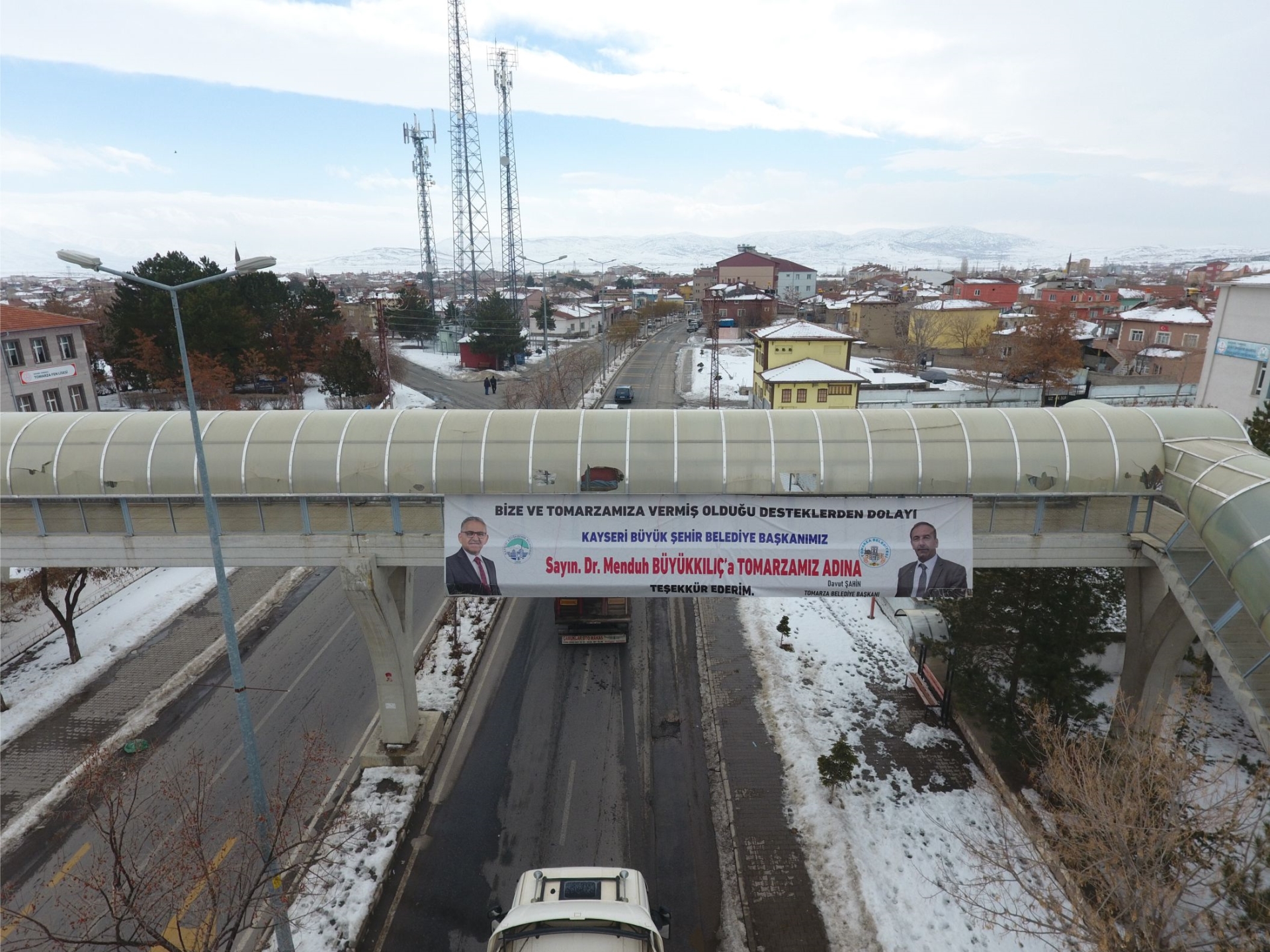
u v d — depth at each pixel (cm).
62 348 5438
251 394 6850
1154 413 1914
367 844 1869
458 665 2700
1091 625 1947
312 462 1884
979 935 1599
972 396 6369
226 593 1338
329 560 1986
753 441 1878
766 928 1642
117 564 1992
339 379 6488
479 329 8812
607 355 9475
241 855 1816
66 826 1962
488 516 1931
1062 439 1845
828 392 5709
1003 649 2055
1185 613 1753
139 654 2828
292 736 2330
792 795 2053
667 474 1859
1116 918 1362
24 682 2636
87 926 1501
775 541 1916
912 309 10119
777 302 14325
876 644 2856
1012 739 2044
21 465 1872
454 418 1956
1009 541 1906
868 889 1730
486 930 1645
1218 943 1252
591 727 2375
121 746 2288
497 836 1927
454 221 11856
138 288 6278
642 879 1492
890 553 1900
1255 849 1440
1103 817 1299
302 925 1634
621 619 2788
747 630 2977
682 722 2398
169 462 1877
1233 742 2177
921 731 2316
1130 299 12550
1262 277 4006
